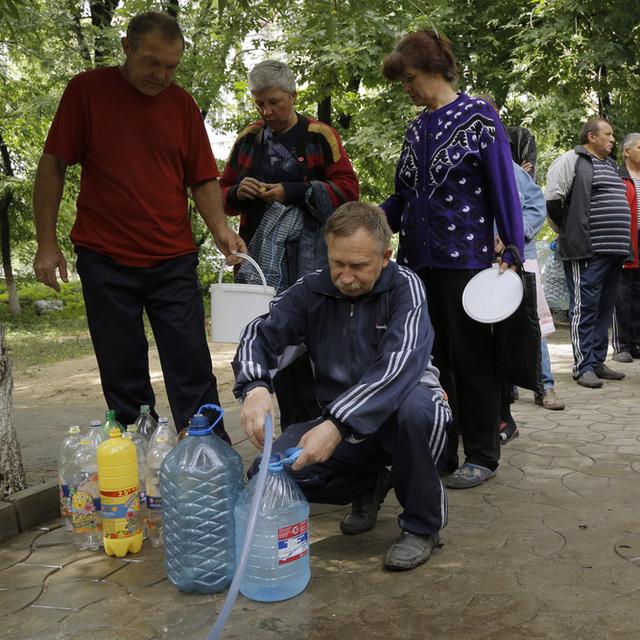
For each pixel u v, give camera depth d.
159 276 3.34
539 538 2.82
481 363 3.44
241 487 2.57
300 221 3.75
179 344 3.37
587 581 2.44
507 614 2.24
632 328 7.07
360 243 2.51
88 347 10.61
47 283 3.28
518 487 3.43
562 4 10.68
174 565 2.46
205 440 2.49
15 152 17.23
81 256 3.29
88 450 2.93
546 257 9.91
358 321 2.67
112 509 2.75
